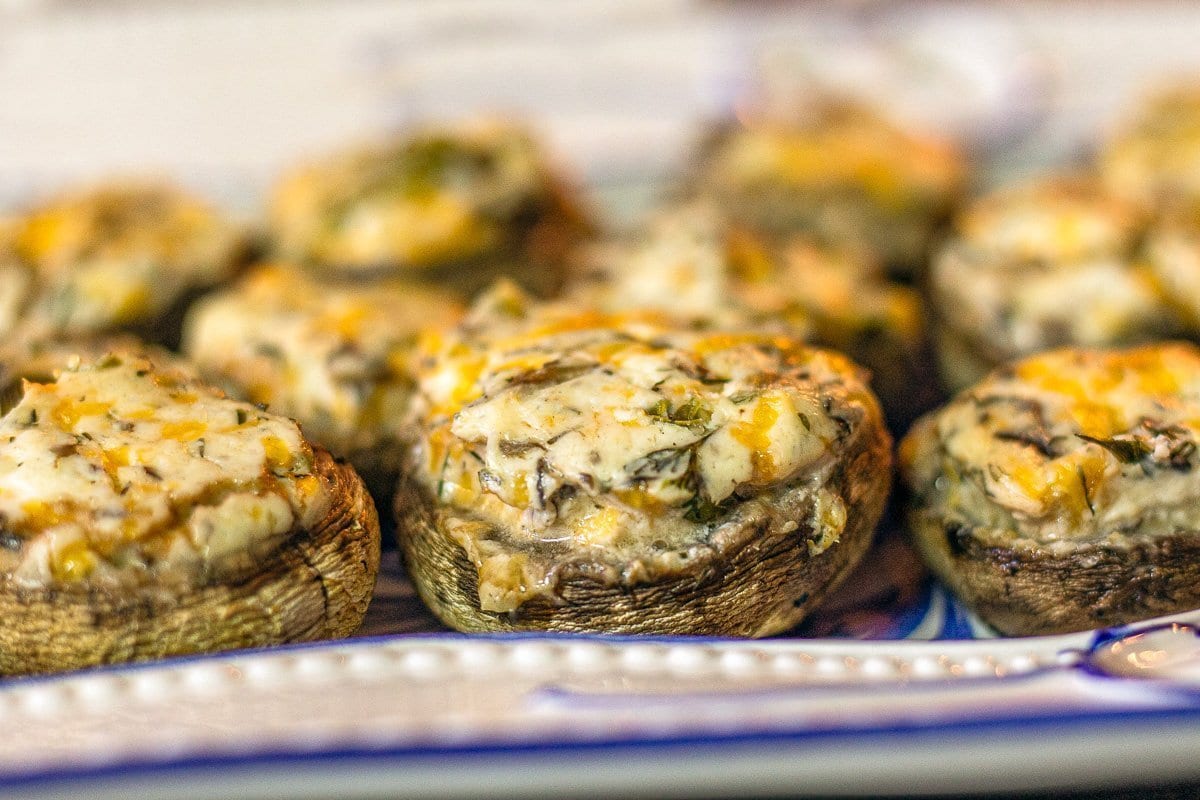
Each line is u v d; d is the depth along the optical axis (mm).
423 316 192
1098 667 145
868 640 152
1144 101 275
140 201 224
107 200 222
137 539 144
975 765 136
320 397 179
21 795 129
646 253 206
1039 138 284
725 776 135
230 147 279
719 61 307
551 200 231
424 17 341
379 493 177
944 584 171
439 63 315
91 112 296
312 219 223
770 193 244
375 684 142
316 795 132
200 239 218
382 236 218
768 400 155
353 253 218
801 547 158
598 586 153
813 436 156
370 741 133
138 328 207
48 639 146
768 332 174
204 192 261
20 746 135
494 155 229
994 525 164
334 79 313
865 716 137
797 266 205
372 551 158
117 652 147
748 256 201
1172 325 203
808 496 158
